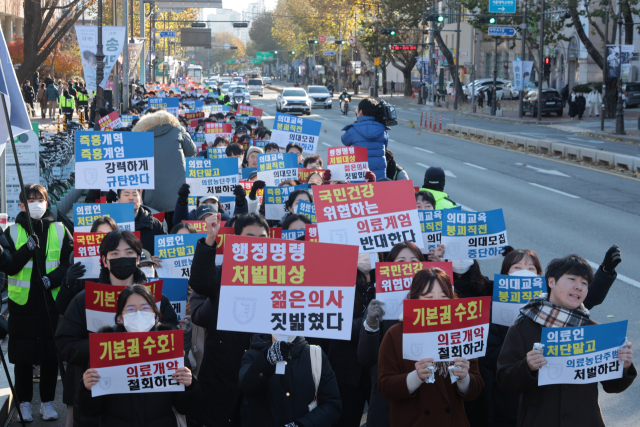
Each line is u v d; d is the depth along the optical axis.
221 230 5.89
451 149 28.23
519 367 3.66
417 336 3.79
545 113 44.94
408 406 3.93
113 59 25.58
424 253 6.48
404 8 63.44
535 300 3.82
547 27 44.94
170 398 3.96
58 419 5.89
